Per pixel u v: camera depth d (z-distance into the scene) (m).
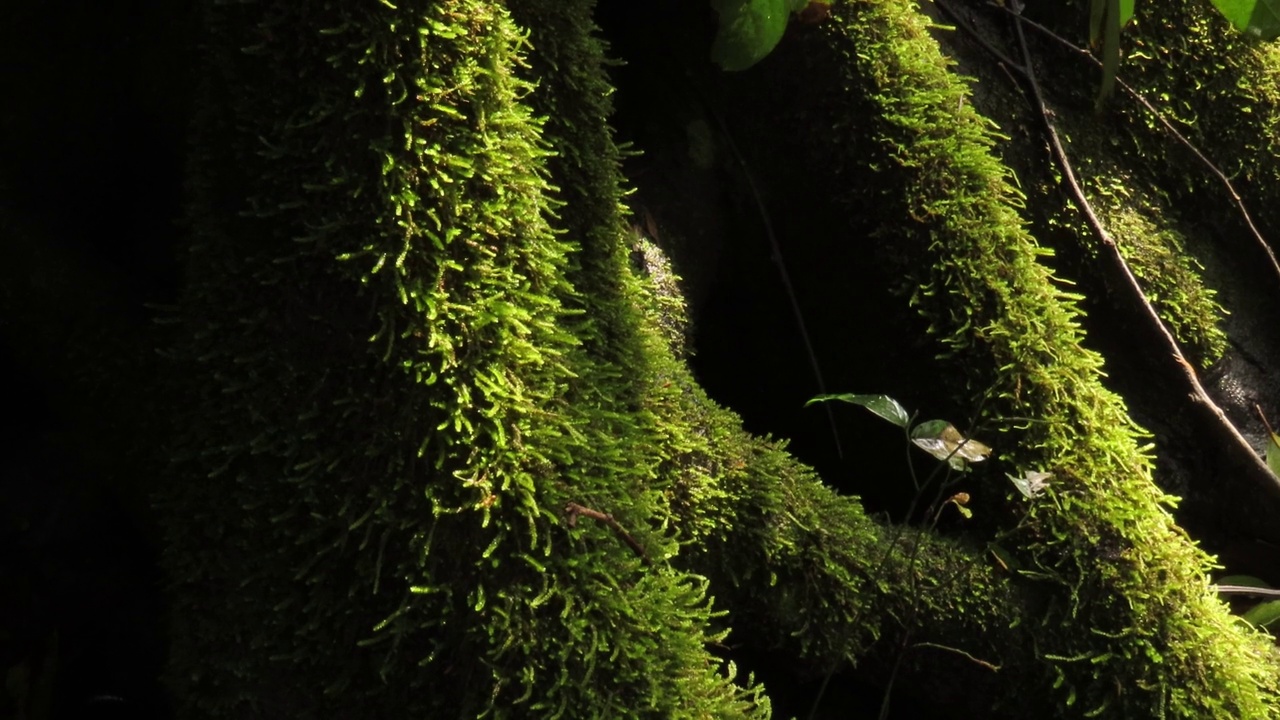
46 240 0.72
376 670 0.64
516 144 0.66
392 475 0.64
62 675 0.73
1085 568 0.74
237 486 0.65
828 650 0.74
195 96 0.68
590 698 0.64
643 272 0.78
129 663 0.74
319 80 0.64
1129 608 0.74
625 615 0.65
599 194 0.72
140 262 0.74
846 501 0.75
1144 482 0.76
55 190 0.74
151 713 0.73
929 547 0.75
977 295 0.77
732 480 0.74
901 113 0.78
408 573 0.64
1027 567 0.75
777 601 0.73
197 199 0.66
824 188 0.79
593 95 0.72
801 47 0.77
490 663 0.64
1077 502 0.75
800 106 0.78
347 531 0.64
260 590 0.65
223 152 0.66
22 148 0.74
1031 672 0.74
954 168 0.77
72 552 0.74
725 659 0.75
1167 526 0.76
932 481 0.79
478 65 0.65
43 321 0.72
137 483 0.71
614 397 0.70
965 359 0.77
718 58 0.73
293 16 0.65
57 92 0.73
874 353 0.79
